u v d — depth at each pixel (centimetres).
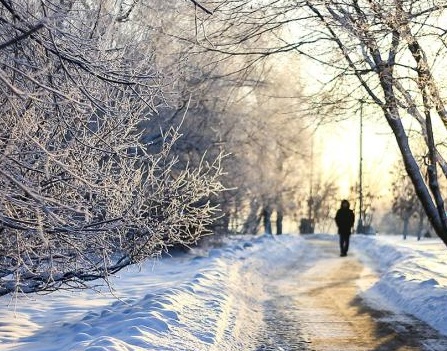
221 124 2217
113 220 790
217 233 2500
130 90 804
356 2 1112
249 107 2369
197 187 984
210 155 2188
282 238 3628
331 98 1308
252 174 2581
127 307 1012
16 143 748
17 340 869
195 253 2412
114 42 965
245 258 2084
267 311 1289
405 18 1048
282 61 1542
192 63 1378
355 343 995
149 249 967
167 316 923
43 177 795
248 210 3077
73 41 656
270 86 2180
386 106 1264
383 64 1200
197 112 2098
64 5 734
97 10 802
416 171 1378
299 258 2747
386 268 2194
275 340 1007
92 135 840
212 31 1227
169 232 964
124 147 837
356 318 1219
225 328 987
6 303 1166
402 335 1056
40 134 774
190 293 1152
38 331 929
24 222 712
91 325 914
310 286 1728
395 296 1441
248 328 1073
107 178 796
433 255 2202
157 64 1063
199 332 897
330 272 2114
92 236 846
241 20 1170
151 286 1409
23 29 588
